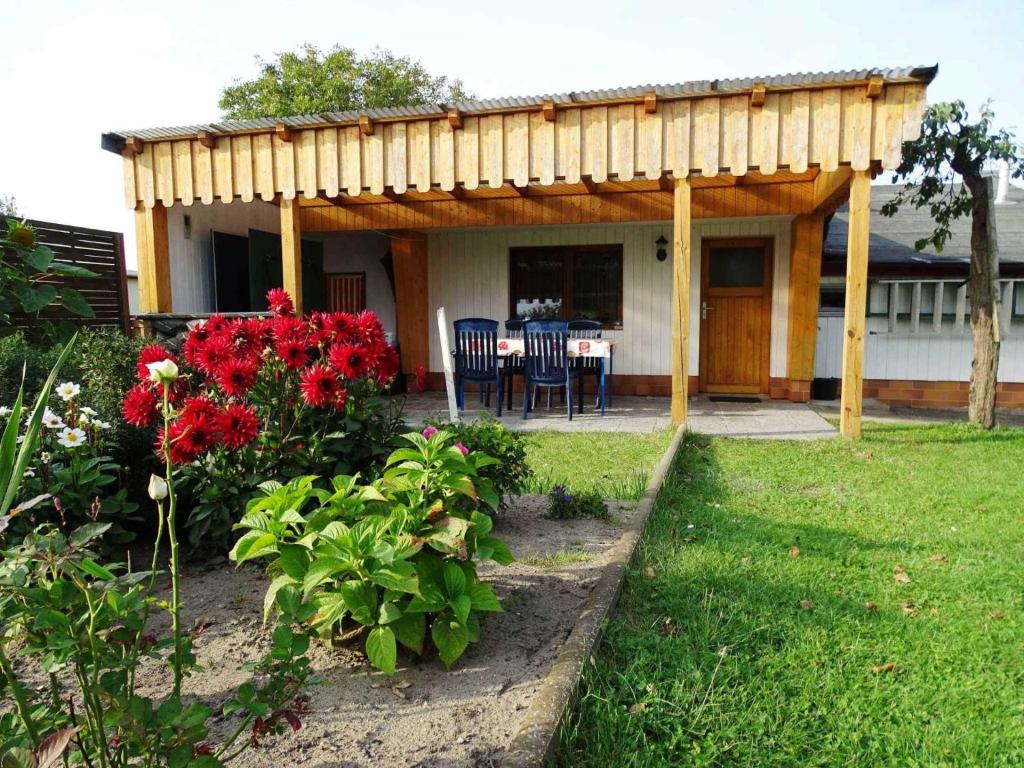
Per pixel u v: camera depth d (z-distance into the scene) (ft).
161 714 4.35
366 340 11.07
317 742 6.02
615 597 8.91
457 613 7.11
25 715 4.09
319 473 10.58
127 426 10.89
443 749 5.91
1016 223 36.73
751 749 6.15
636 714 6.49
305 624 7.67
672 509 13.80
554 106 22.02
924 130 22.48
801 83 20.34
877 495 14.98
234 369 9.22
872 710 6.79
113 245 22.98
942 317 32.37
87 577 6.16
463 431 12.78
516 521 12.74
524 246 35.14
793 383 31.81
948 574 10.27
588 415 27.81
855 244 21.13
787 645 7.97
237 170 24.23
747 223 32.81
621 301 34.47
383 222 32.09
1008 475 16.94
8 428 4.33
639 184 28.99
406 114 22.86
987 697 7.05
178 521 10.90
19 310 18.54
